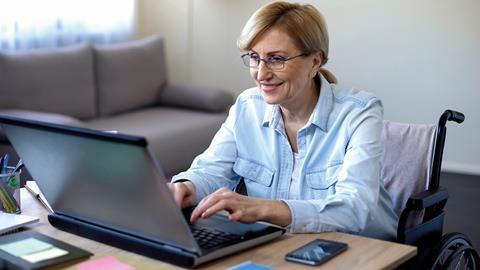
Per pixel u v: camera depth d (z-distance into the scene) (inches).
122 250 51.9
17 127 51.6
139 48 181.0
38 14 172.7
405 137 80.2
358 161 62.9
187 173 69.7
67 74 159.8
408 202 68.8
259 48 63.6
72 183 52.3
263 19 63.2
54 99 156.6
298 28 62.7
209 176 70.3
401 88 184.9
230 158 72.7
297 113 68.5
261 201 56.8
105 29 193.0
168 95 184.2
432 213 74.5
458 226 141.2
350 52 188.5
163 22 213.6
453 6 175.2
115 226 52.6
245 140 72.2
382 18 183.2
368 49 186.4
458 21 175.5
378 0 182.5
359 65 188.4
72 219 56.4
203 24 207.9
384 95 187.3
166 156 151.3
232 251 50.6
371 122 65.8
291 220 56.7
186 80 213.9
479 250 127.3
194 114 176.9
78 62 162.7
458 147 182.5
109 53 171.8
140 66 179.8
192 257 47.4
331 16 188.9
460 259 77.2
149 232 49.8
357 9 185.3
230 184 73.0
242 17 201.5
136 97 178.7
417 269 71.4
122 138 43.4
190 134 160.1
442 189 74.3
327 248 52.1
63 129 47.3
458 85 178.5
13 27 166.7
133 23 201.8
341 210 58.7
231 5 202.2
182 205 63.3
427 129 79.6
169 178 152.0
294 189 69.4
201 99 178.5
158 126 160.1
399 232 68.2
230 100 182.9
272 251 52.2
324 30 65.6
